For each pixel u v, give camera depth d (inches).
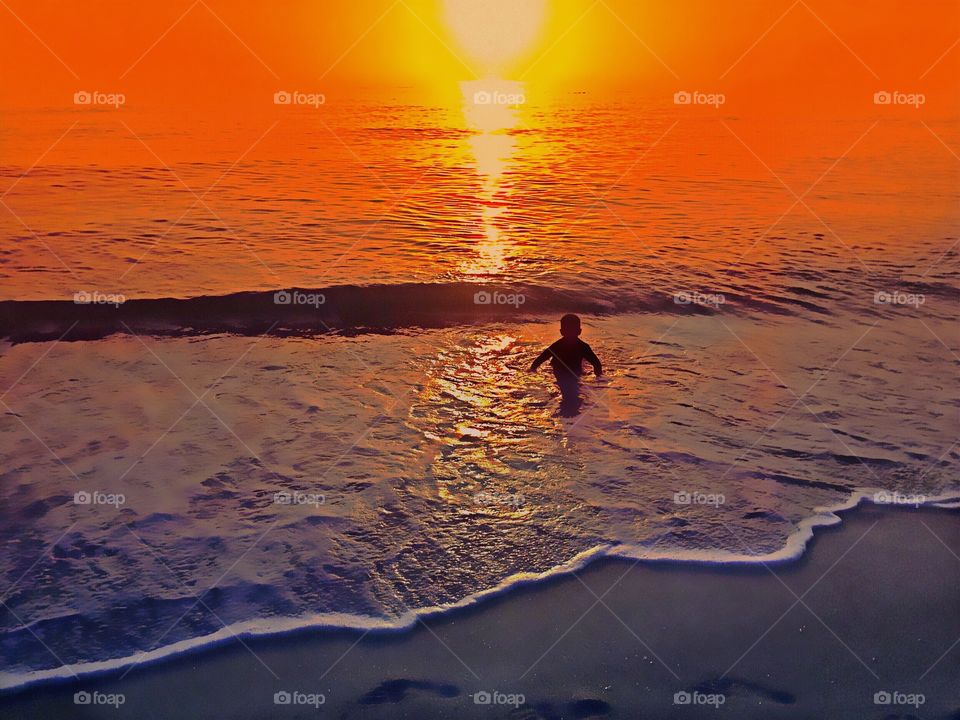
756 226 534.3
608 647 145.2
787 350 315.6
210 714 128.2
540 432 239.5
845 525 187.5
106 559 169.6
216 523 185.0
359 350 316.2
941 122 1296.8
